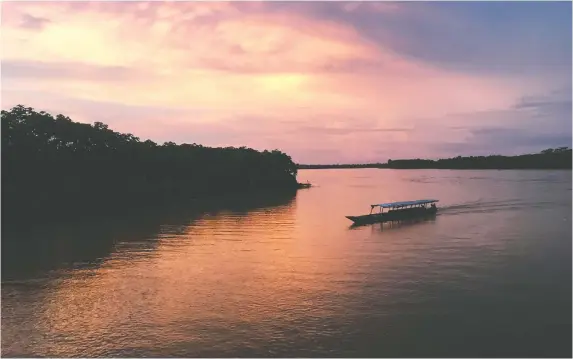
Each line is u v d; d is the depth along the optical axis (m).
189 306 31.92
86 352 25.48
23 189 76.62
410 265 41.44
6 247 51.97
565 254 45.03
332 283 36.53
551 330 27.08
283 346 25.62
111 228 65.62
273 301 32.62
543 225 63.78
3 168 73.12
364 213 85.00
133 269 41.84
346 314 29.92
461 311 30.05
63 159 84.12
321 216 80.00
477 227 62.94
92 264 43.81
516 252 46.09
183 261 44.72
